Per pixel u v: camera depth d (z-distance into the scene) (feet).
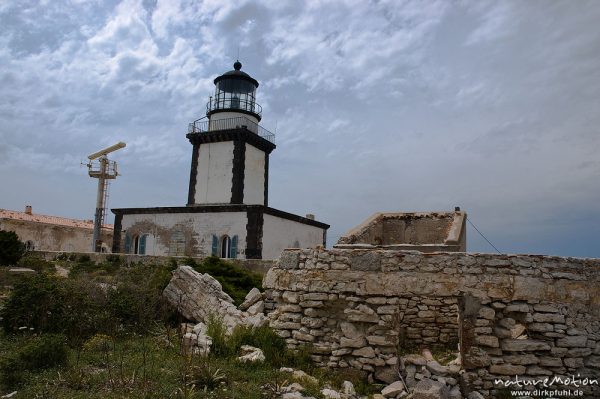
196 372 26.94
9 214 148.46
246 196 113.19
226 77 120.16
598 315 30.37
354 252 32.83
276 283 34.71
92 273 71.51
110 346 34.24
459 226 51.37
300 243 115.65
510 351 29.99
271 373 28.84
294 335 33.19
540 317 30.17
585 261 31.09
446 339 38.81
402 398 28.32
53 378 26.30
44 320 35.73
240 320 37.11
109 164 130.21
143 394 23.91
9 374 25.88
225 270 56.08
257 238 95.91
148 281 51.80
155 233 105.29
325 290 32.71
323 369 31.22
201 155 115.85
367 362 30.91
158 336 38.19
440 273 31.22
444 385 29.01
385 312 31.35
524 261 30.91
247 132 112.16
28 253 86.53
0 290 52.19
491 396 29.60
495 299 30.48
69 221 167.02
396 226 61.41
